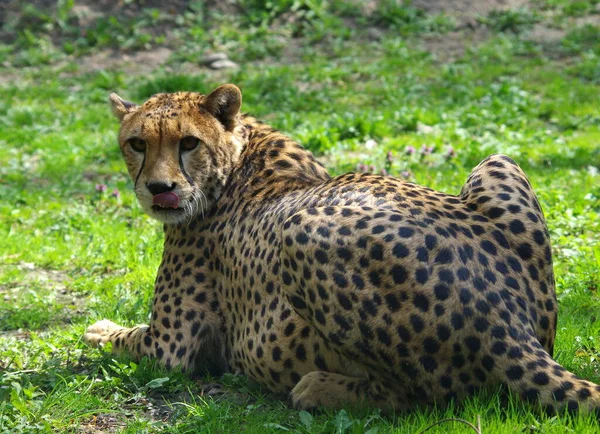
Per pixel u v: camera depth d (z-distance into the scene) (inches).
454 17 1551.4
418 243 305.4
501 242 319.9
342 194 342.6
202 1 1574.8
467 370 303.4
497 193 335.6
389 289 304.2
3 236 661.3
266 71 1323.8
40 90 1279.5
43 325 485.7
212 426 335.3
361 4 1583.4
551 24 1521.9
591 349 410.3
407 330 302.7
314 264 314.3
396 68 1336.1
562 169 812.6
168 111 389.1
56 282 572.7
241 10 1573.6
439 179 771.4
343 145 942.4
